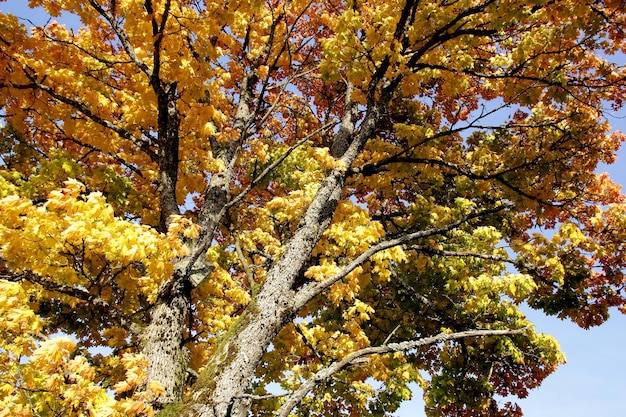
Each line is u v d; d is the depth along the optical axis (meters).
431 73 6.25
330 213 5.33
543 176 6.42
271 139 9.87
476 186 8.28
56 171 5.24
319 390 6.29
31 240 3.37
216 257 6.83
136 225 3.57
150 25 4.63
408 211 8.63
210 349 6.49
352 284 4.88
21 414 2.84
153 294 5.13
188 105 5.03
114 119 6.68
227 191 6.17
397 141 9.52
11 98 5.07
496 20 4.78
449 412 9.09
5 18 4.68
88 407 2.90
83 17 4.91
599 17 4.73
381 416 7.34
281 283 4.49
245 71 7.82
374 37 5.04
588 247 7.16
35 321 3.06
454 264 8.04
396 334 8.98
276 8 7.06
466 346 8.27
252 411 6.29
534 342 7.60
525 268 7.21
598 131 6.27
